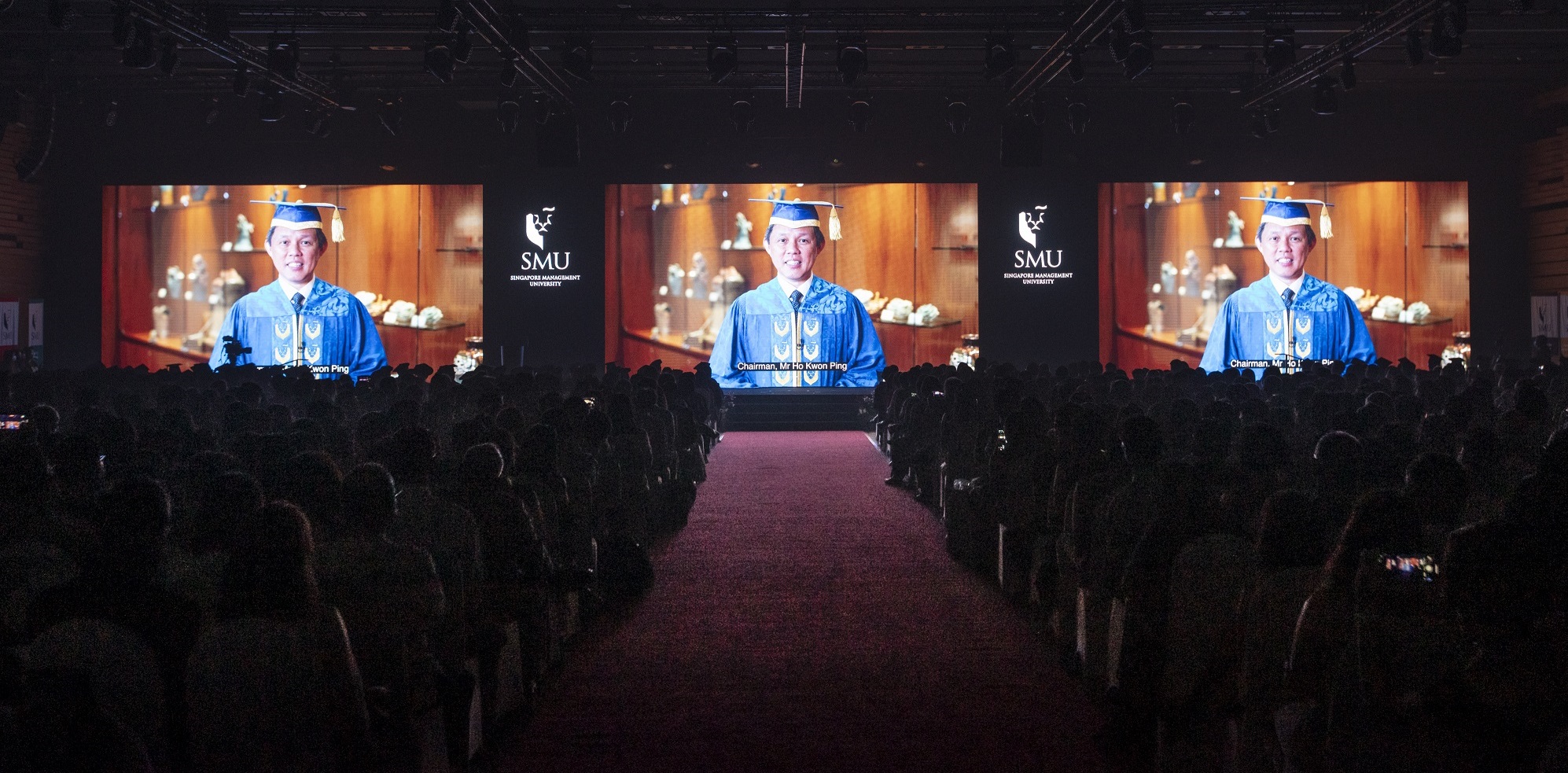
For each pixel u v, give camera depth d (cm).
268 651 279
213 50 1566
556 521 579
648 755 466
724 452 1667
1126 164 2177
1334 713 307
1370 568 295
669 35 1723
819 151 2181
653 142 2183
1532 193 2153
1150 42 1399
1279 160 2173
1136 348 2183
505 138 2181
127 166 2184
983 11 1470
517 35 1469
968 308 2180
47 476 378
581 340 2183
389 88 2086
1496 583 279
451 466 570
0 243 2062
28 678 267
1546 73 2020
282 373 1391
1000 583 750
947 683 557
